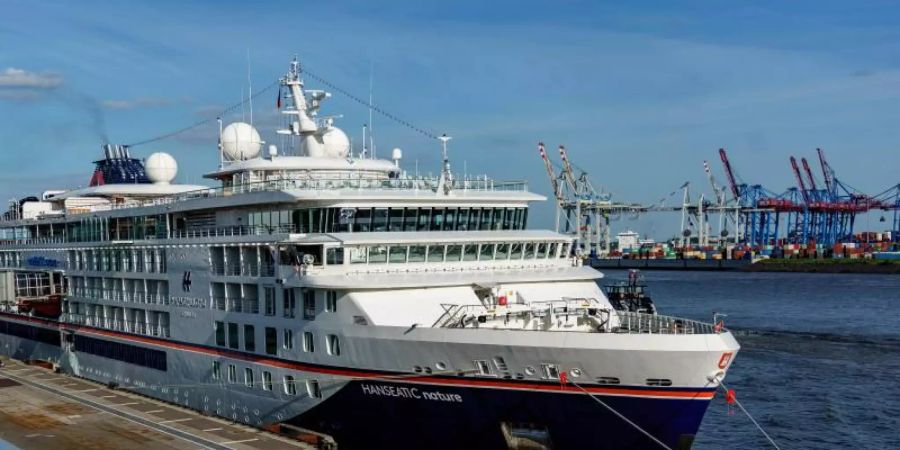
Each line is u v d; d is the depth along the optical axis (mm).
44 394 58594
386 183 45094
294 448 42000
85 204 69188
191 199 50156
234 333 47188
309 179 44094
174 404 53531
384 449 41188
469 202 45500
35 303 68562
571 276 45375
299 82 53844
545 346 34719
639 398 34125
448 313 39062
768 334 107688
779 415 62906
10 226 77438
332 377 40938
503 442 37469
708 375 33625
